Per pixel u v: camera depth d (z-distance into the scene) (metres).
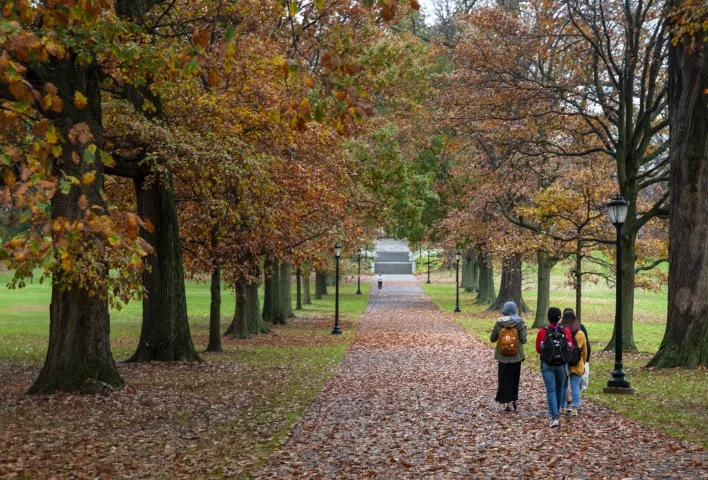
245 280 27.83
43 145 5.36
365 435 10.31
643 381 15.76
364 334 31.09
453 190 45.53
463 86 24.00
